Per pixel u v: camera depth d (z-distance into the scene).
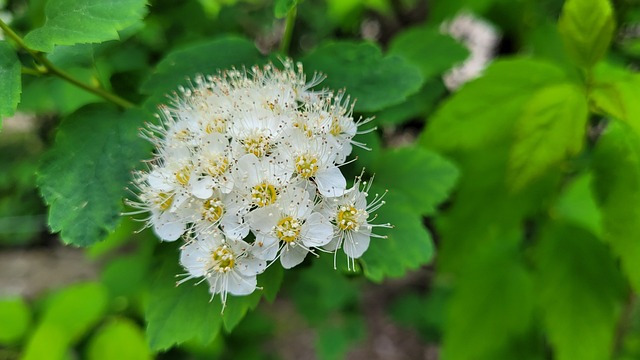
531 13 0.15
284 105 0.09
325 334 0.21
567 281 0.11
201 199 0.08
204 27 0.14
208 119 0.09
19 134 0.21
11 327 0.15
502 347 0.13
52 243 0.32
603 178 0.10
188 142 0.09
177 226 0.09
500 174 0.11
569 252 0.12
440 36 0.13
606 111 0.10
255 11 0.15
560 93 0.10
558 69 0.11
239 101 0.09
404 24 0.18
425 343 0.25
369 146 0.10
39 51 0.09
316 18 0.18
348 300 0.20
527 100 0.11
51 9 0.08
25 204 0.23
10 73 0.08
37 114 0.17
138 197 0.08
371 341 0.26
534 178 0.11
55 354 0.13
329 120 0.09
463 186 0.12
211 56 0.10
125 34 0.10
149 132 0.09
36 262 0.31
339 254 0.09
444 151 0.12
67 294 0.14
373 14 0.18
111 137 0.09
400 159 0.10
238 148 0.08
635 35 0.16
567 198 0.13
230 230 0.08
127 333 0.14
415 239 0.09
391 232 0.09
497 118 0.11
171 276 0.09
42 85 0.12
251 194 0.08
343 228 0.08
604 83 0.10
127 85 0.11
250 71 0.10
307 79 0.10
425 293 0.24
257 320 0.18
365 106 0.09
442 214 0.13
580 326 0.11
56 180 0.09
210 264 0.08
